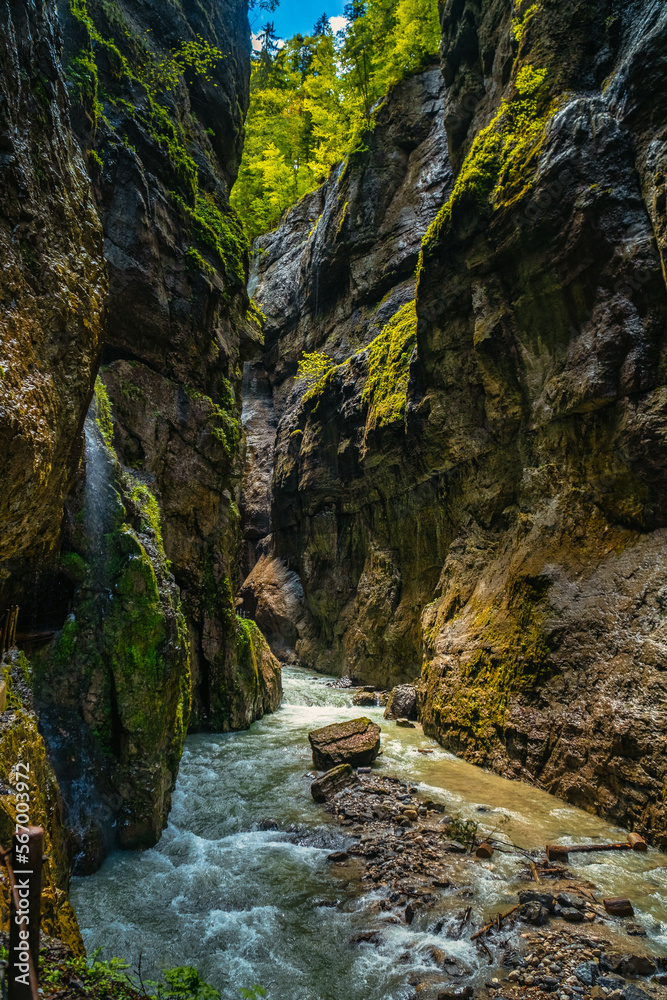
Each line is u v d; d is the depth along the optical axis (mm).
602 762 7750
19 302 4426
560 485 10297
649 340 8672
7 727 4551
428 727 11836
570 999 4398
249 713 12875
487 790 8711
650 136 8781
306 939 5242
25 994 2285
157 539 8516
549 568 9859
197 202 12938
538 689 9180
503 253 11203
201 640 12320
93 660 6785
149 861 6637
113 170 9961
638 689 7574
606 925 5344
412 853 6754
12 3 4492
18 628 6648
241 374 14656
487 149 11727
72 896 5824
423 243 13188
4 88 4336
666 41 8578
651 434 8477
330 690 16906
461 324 12633
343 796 8477
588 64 10359
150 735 7016
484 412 12578
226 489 13000
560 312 10203
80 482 7098
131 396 10453
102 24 10875
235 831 7527
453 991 4508
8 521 4672
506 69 12219
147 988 3932
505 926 5324
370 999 4500
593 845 6871
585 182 9422
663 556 8227
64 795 6305
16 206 4461
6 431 3990
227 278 13219
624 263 8930
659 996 4438
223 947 5133
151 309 10633
